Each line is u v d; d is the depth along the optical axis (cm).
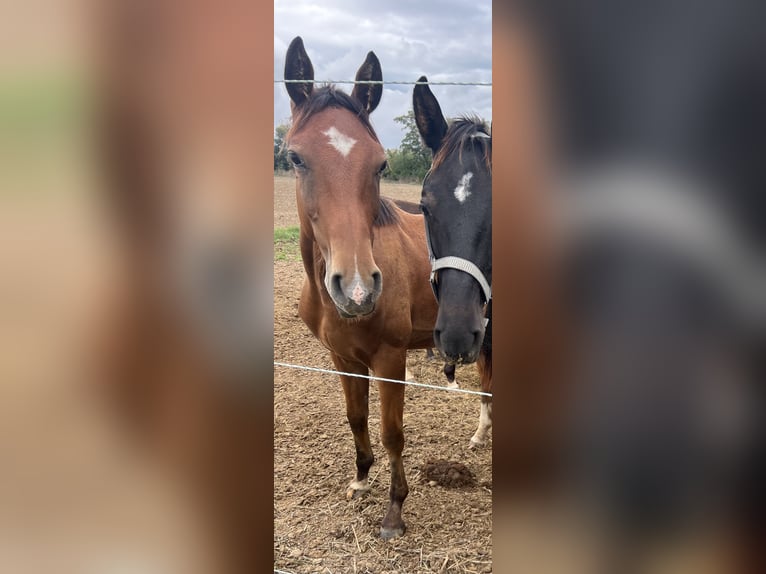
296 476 241
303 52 201
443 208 193
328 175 199
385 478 234
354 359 221
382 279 206
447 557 212
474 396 217
